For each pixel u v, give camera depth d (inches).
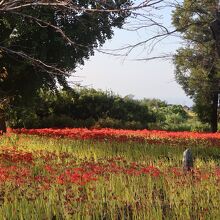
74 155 725.9
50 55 1218.0
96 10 271.7
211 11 850.1
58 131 1000.9
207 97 1690.5
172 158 752.3
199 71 1577.3
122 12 270.1
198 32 1214.9
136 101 2039.9
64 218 387.9
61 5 279.0
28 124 1630.2
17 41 1165.1
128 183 492.4
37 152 712.4
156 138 1013.8
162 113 2290.8
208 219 379.9
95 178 457.4
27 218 374.3
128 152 747.4
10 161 594.6
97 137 890.1
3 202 409.4
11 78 1220.5
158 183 508.4
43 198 416.8
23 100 1252.5
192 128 1945.1
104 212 407.2
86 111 1875.0
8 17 976.3
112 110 1913.1
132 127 1802.4
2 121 1224.2
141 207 406.6
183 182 478.0
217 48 890.7
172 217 397.7
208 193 437.4
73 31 1115.3
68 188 444.5
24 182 452.8
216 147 871.7
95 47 302.8
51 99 1806.1
